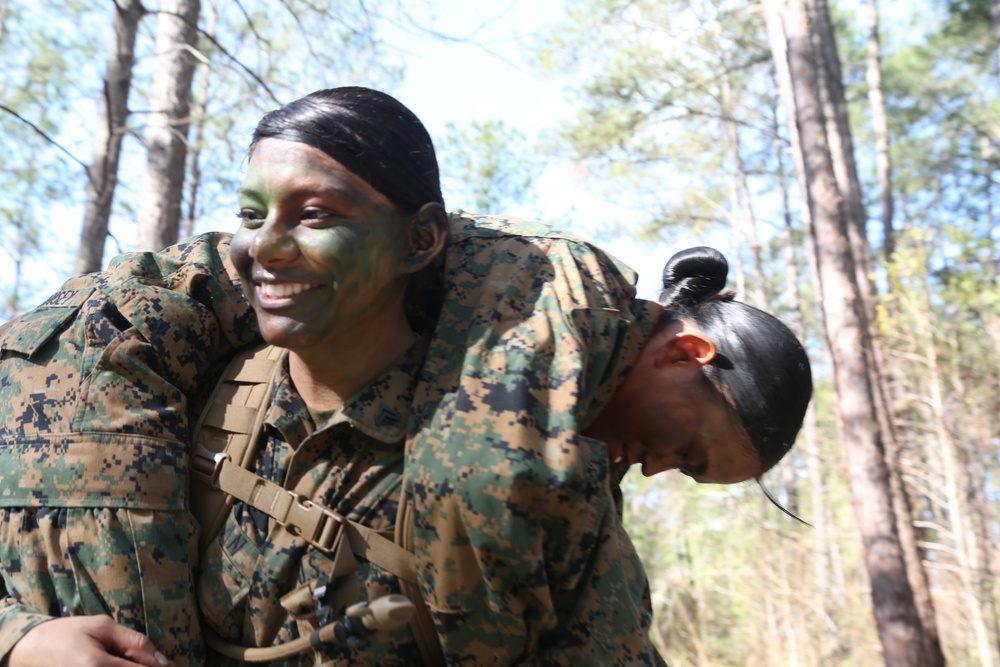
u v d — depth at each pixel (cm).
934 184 2111
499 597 120
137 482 124
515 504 117
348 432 130
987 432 1002
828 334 930
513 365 125
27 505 124
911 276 992
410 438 126
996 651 917
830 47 1486
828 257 934
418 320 145
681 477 1347
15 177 848
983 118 1900
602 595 128
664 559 1312
